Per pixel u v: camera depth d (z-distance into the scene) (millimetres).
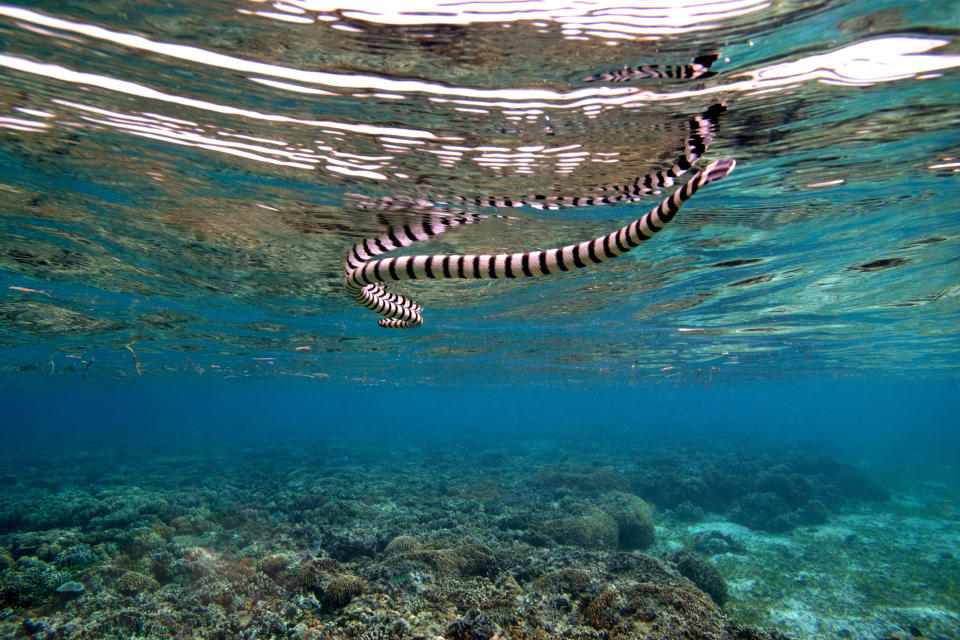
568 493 20547
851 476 26344
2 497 19969
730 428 72938
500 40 5340
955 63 5730
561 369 37875
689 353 29266
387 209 9617
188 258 12547
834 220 10328
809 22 5109
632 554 11180
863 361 33156
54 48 5520
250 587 9695
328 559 10273
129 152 7762
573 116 6738
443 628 7488
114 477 24812
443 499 18703
